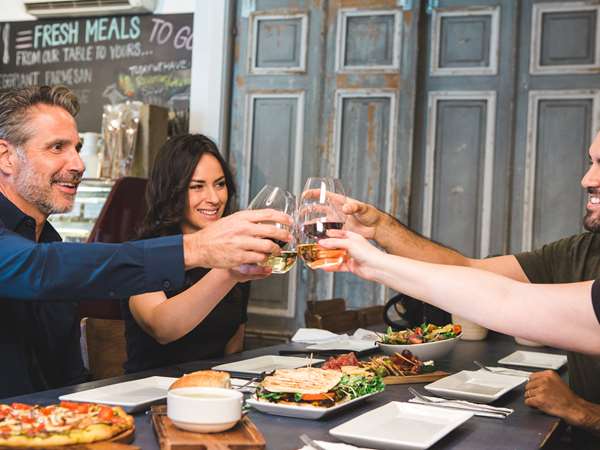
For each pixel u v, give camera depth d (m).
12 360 1.70
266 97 4.74
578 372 1.85
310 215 1.47
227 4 4.81
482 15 4.38
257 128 4.76
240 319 2.43
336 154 4.55
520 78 4.32
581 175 4.22
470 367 2.09
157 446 1.15
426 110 4.49
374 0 4.52
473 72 4.39
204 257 1.42
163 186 2.38
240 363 1.89
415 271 1.33
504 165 4.33
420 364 1.89
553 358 2.29
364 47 4.54
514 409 1.55
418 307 2.81
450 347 2.08
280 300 4.66
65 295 1.43
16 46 5.45
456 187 4.40
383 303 4.48
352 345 2.28
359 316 3.18
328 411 1.33
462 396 1.60
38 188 1.74
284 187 4.69
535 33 4.29
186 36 5.02
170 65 5.06
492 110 4.34
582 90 4.21
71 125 1.77
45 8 5.26
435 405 1.51
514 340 2.79
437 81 4.47
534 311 1.28
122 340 2.38
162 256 1.42
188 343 2.26
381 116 4.49
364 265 1.37
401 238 2.09
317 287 4.59
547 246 2.14
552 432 1.38
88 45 5.28
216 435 1.17
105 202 4.41
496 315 1.29
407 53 4.44
